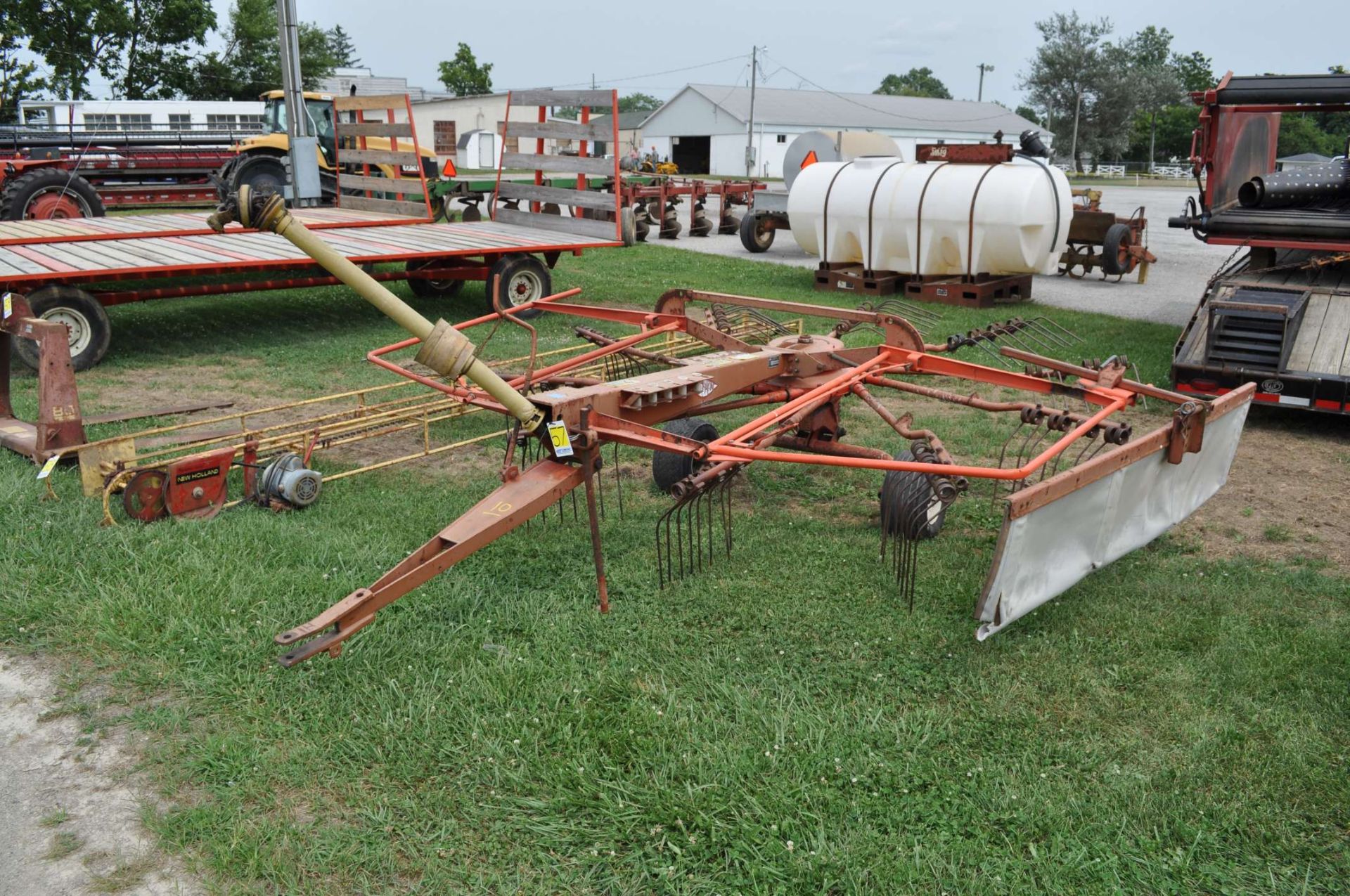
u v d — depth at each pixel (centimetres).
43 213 1905
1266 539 576
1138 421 802
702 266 1744
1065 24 7788
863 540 552
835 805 332
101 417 744
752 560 523
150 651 423
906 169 1405
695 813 329
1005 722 382
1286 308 757
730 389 555
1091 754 363
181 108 3684
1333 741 373
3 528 523
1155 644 443
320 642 385
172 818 330
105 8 4503
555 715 380
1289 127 4078
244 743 366
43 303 905
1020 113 8950
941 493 441
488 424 768
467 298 1362
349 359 1003
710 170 6694
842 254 1479
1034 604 416
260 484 579
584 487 631
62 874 310
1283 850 318
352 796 340
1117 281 1662
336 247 1102
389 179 1449
